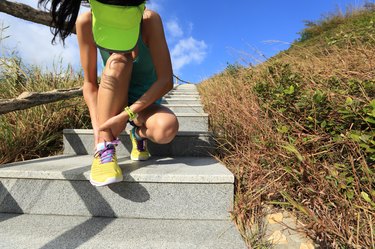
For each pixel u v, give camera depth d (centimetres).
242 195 143
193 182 141
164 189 142
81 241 117
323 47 290
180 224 135
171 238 120
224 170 152
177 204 142
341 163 137
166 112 151
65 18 128
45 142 215
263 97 220
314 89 189
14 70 270
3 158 193
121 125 141
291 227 125
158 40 143
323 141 150
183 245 115
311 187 131
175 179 141
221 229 129
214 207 141
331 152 142
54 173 144
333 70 201
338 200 120
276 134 165
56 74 299
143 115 154
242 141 190
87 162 175
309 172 134
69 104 249
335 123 148
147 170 151
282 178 145
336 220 118
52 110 239
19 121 215
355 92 163
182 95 478
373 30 251
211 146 203
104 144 138
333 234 113
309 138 151
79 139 212
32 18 183
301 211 123
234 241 118
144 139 177
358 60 208
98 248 112
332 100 159
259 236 123
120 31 127
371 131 129
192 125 257
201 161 180
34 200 146
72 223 135
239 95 261
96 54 155
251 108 212
